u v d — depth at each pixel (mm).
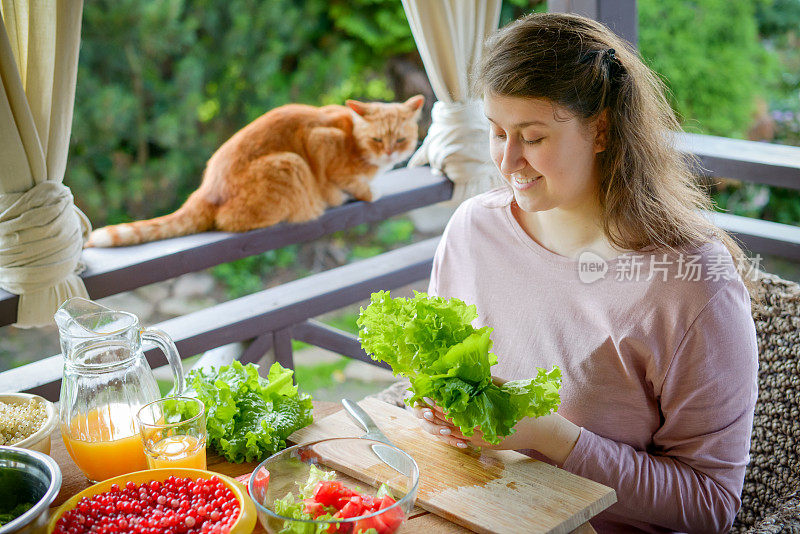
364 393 3752
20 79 1546
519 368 1278
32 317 1683
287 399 1166
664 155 1198
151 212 4770
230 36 4484
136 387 1079
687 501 1129
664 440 1195
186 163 4691
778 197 4184
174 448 1016
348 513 873
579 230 1228
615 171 1139
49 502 864
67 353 1066
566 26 1122
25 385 1767
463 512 955
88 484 1083
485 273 1332
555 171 1097
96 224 4609
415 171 2535
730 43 4344
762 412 1413
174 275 2006
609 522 1195
